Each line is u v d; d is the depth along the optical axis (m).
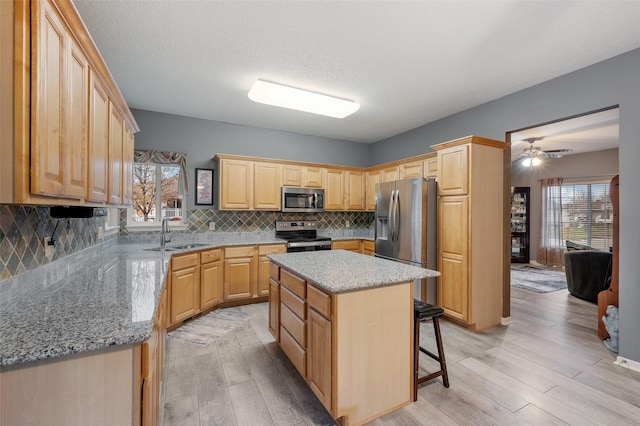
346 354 1.69
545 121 2.97
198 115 4.06
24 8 0.97
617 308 2.65
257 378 2.20
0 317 1.19
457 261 3.16
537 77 2.89
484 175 3.14
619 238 2.41
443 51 2.44
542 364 2.40
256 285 3.94
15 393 0.93
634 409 1.85
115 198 1.95
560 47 2.37
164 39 2.28
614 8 1.92
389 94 3.30
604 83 2.55
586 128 4.57
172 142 4.00
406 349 1.91
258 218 4.56
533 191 7.34
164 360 2.26
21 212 1.48
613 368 2.33
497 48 2.39
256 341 2.82
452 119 3.97
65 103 1.19
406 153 4.80
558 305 4.01
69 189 1.23
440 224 3.39
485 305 3.14
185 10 1.95
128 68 2.74
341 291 1.65
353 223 5.48
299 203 4.49
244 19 2.04
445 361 2.29
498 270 3.26
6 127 0.96
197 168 4.15
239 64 2.67
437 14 1.99
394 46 2.37
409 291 1.93
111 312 1.26
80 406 0.99
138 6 1.91
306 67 2.71
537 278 5.66
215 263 3.61
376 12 1.97
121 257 2.66
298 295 2.12
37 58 0.99
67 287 1.67
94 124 1.51
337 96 3.34
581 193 6.56
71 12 1.18
